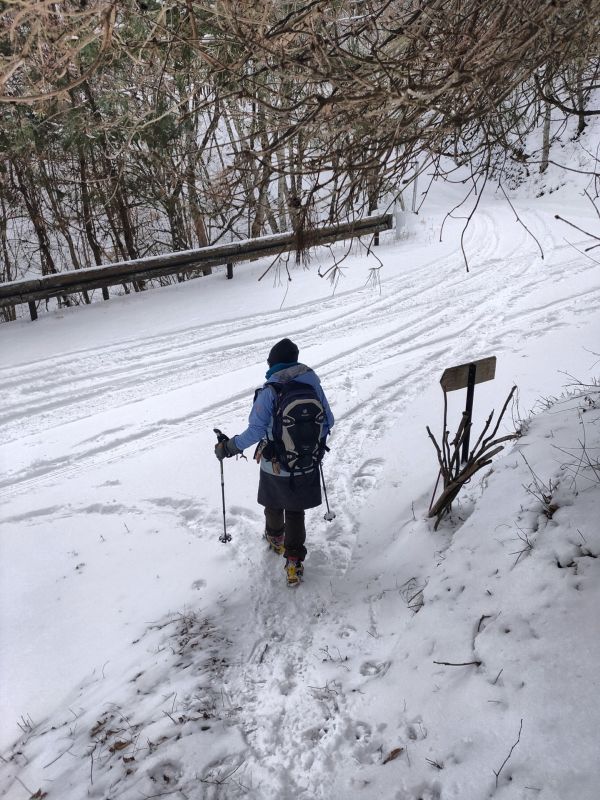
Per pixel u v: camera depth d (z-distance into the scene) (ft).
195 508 16.20
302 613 12.18
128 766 8.96
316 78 6.85
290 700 9.93
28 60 6.95
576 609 8.36
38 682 11.30
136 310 33.01
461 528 11.84
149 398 22.86
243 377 24.11
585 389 17.44
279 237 38.45
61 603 13.29
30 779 9.29
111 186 37.14
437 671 8.98
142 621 12.56
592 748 6.61
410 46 7.73
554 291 29.55
